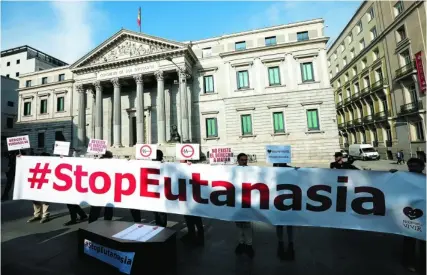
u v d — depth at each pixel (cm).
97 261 437
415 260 425
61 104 3778
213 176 523
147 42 3030
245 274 394
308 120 2727
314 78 2739
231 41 3031
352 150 3234
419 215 414
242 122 2903
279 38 2894
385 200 440
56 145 632
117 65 3105
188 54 2917
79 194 591
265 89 2847
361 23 3609
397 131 2855
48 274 399
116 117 3066
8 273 403
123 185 570
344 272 395
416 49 2539
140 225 477
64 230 620
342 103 4428
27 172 625
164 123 2922
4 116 4484
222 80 3023
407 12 2623
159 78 2936
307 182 480
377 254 459
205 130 3017
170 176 546
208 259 450
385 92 3034
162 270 406
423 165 443
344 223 456
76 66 3241
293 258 448
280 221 482
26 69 5494
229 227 637
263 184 498
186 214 528
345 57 4244
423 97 2425
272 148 534
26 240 550
